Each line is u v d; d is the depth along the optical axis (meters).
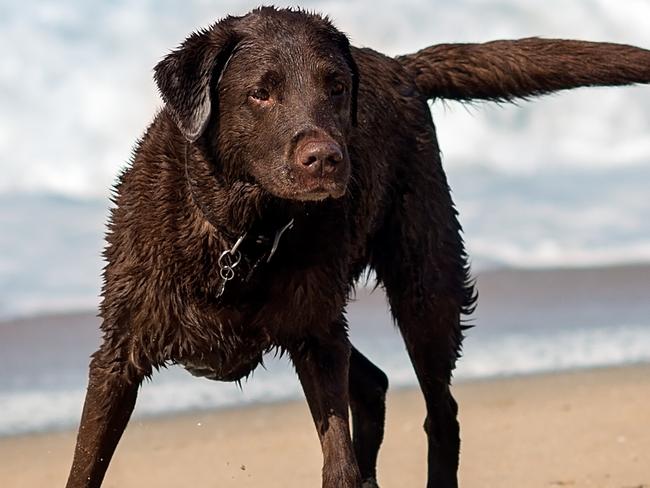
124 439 8.52
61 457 8.19
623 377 9.91
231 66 5.64
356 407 7.30
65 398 9.32
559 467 7.59
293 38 5.64
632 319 11.66
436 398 7.14
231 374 6.12
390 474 7.83
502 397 9.36
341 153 5.34
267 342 5.94
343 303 5.95
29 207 13.82
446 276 7.08
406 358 10.42
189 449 8.31
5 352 10.25
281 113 5.50
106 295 5.80
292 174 5.40
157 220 5.71
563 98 17.06
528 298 12.28
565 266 13.40
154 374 10.18
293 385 9.96
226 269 5.70
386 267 7.00
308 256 5.78
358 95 6.54
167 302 5.73
